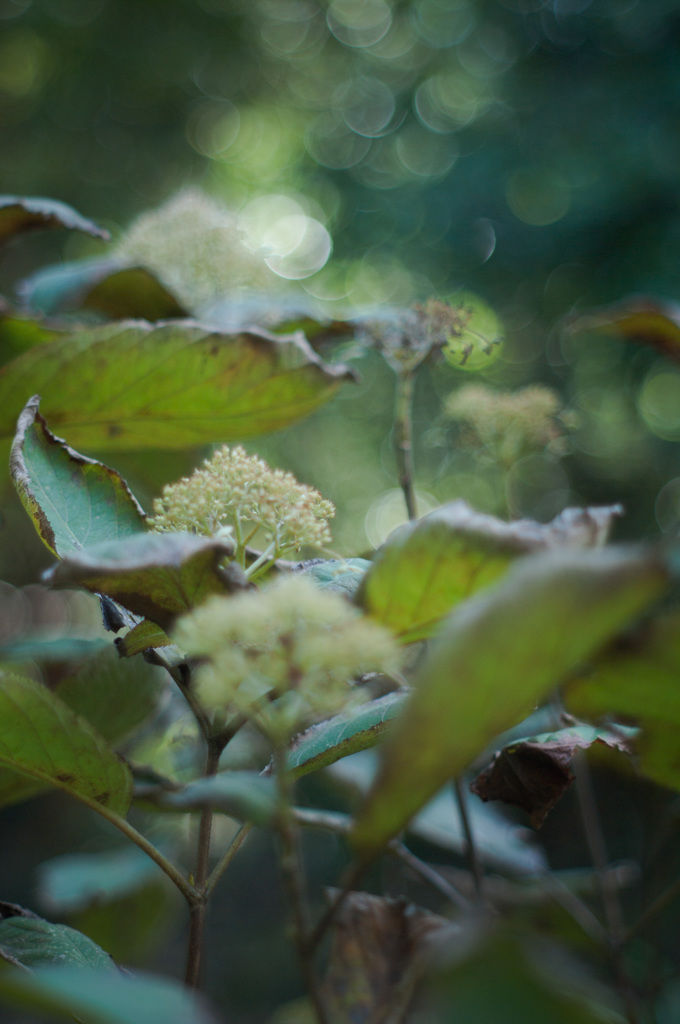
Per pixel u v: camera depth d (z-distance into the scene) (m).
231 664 0.87
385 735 0.99
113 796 1.01
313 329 1.37
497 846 1.41
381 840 0.88
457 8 6.81
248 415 1.23
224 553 0.92
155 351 1.20
